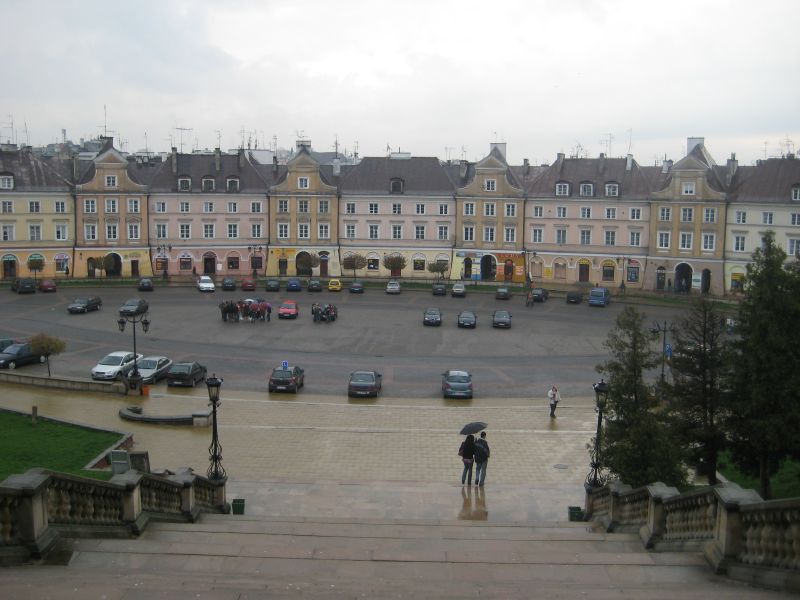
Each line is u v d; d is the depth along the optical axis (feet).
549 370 198.59
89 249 345.72
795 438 99.30
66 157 387.14
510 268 362.33
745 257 327.06
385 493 103.86
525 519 94.48
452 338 236.43
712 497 52.70
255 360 201.67
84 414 148.05
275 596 40.47
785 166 326.65
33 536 47.80
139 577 43.60
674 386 113.39
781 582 42.47
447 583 45.19
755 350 101.19
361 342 227.61
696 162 331.57
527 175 400.06
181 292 312.71
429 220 364.17
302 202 362.94
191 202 356.59
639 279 346.54
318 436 136.36
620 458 88.74
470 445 108.06
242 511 93.76
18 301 282.56
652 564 50.29
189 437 134.31
